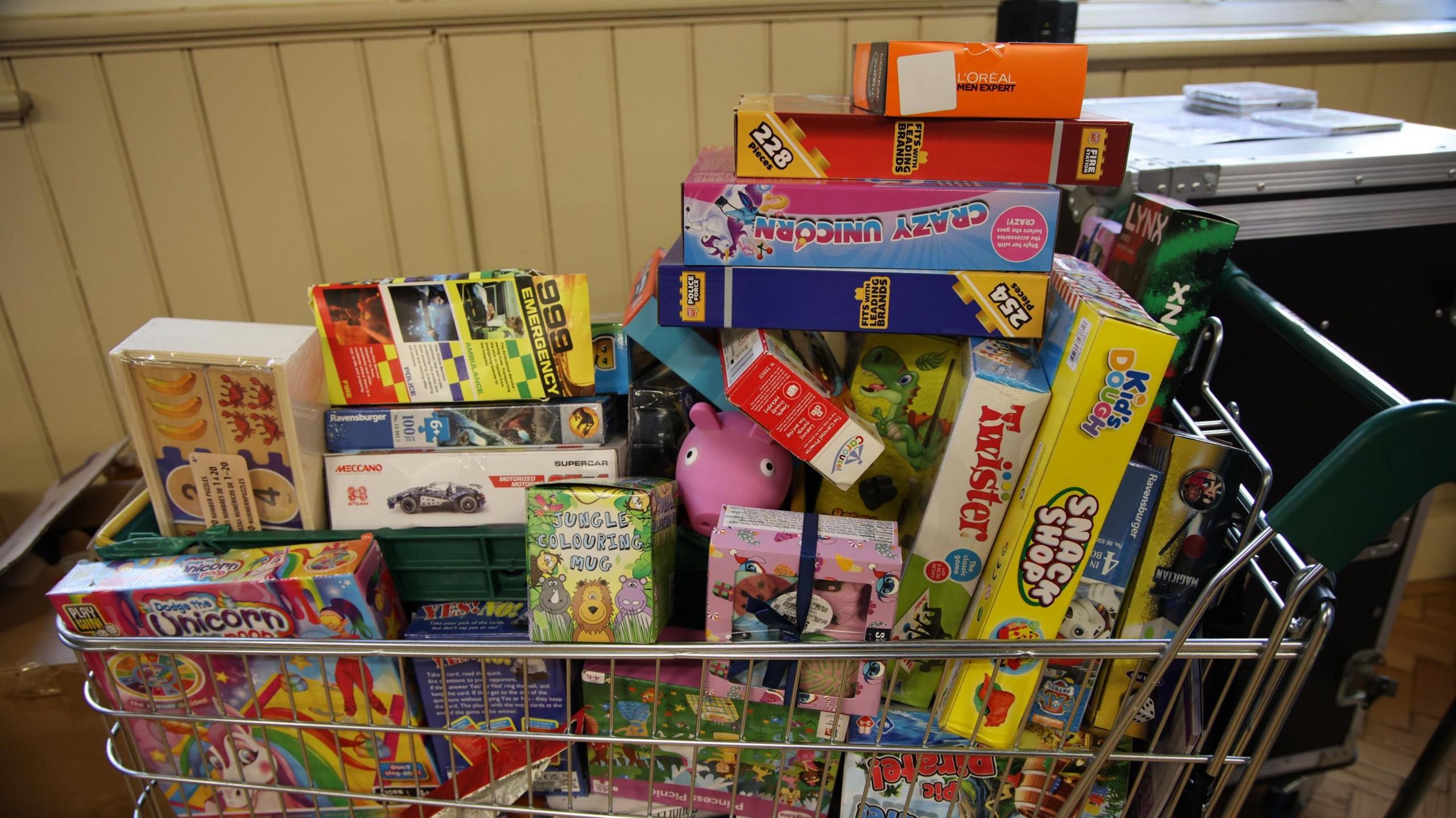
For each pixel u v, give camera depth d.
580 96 1.32
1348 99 1.48
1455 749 0.92
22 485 1.44
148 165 1.29
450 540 0.84
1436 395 1.10
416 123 1.31
